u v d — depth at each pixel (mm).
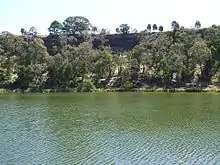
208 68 165500
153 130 74375
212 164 50688
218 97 131250
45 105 119750
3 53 198125
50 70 182250
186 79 167000
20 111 106062
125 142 64312
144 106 111375
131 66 176250
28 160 53844
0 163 52531
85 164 51594
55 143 64500
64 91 172125
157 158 54000
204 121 82812
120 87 170750
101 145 62438
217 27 190500
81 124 82938
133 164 51219
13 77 185500
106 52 181250
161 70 166500
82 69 179625
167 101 122500
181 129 74625
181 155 55406
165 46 180250
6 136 70875
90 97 143500
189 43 176250
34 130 76688
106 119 89125
